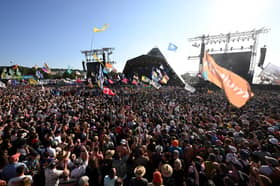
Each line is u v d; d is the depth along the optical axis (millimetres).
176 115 10578
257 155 4117
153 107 13258
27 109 10188
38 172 3662
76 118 8289
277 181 3432
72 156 4301
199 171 3883
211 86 34594
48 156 4172
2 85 22484
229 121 9234
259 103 19281
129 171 4391
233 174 3631
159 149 4535
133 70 44531
